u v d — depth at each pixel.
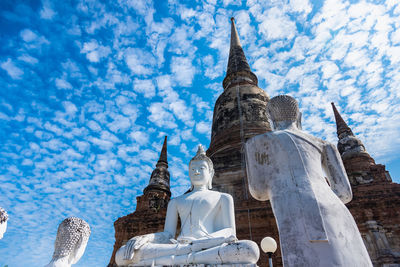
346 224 4.20
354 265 3.77
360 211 16.23
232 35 37.56
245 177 17.59
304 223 4.11
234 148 20.53
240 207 15.88
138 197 25.17
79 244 5.95
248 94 25.39
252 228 15.09
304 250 3.90
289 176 4.72
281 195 4.56
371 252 14.87
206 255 4.76
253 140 5.58
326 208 4.25
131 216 21.45
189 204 6.82
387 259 14.09
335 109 28.73
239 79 28.28
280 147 5.12
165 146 32.53
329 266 3.71
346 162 21.95
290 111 6.12
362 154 21.88
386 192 16.59
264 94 26.08
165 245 5.23
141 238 5.46
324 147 5.54
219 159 19.88
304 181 4.57
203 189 7.52
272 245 9.52
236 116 23.58
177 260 4.84
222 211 6.79
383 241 14.79
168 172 29.58
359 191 17.33
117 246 20.12
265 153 5.25
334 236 3.97
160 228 19.91
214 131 24.86
